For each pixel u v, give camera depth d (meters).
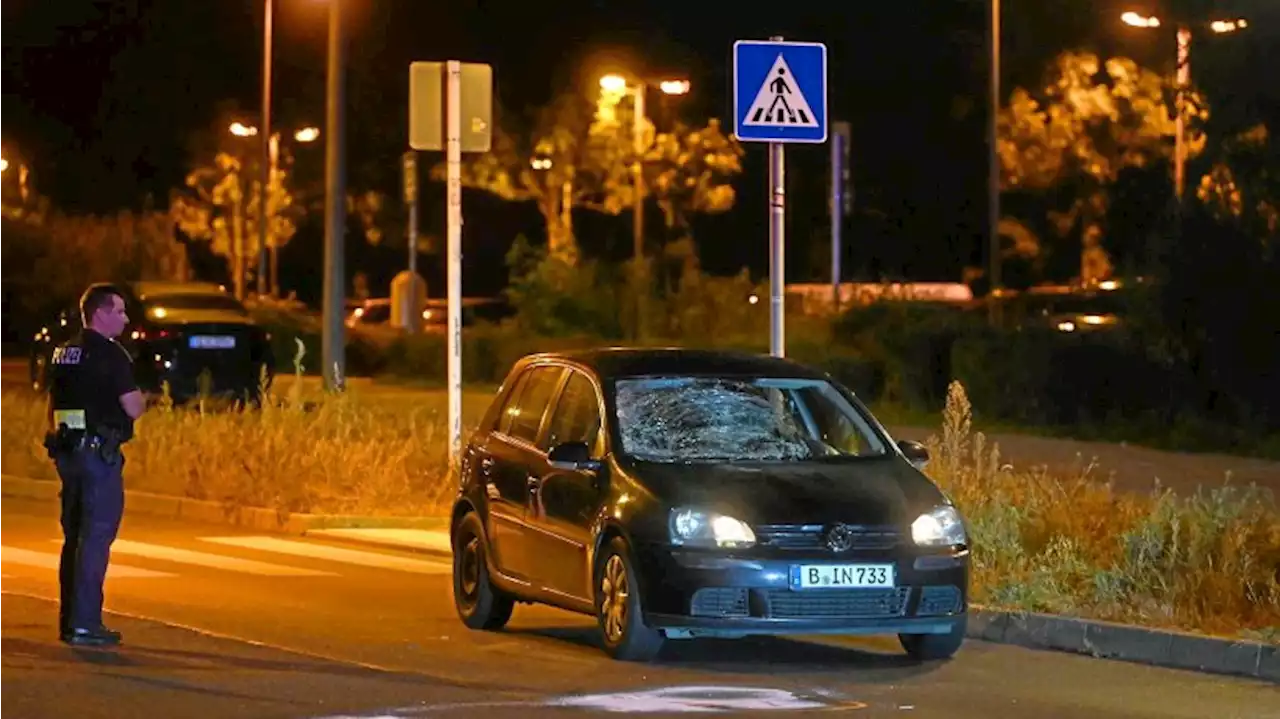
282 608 38.00
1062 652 34.47
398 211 178.88
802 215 182.62
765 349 92.31
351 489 53.81
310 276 198.75
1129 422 73.00
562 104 148.75
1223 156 77.25
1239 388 71.06
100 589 33.19
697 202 151.50
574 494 33.09
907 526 31.20
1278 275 70.12
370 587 41.38
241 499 54.16
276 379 103.56
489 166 149.50
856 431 34.59
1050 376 76.62
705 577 30.36
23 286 148.50
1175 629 34.03
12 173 157.75
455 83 53.91
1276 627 33.81
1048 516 42.50
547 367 36.44
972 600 36.69
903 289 112.25
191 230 167.12
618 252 184.50
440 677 30.75
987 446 67.62
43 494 59.91
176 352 79.56
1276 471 61.16
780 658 33.28
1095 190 137.25
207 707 28.12
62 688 29.38
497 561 35.53
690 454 33.16
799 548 30.56
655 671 31.56
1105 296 106.75
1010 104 135.00
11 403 71.12
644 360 35.03
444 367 110.88
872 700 29.55
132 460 59.25
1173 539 36.97
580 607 33.16
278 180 166.38
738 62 41.03
